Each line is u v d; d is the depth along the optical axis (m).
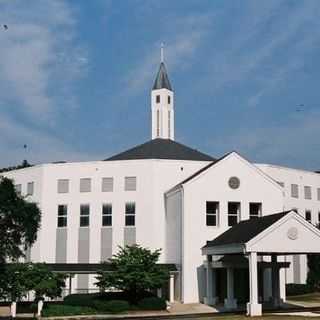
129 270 48.75
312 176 76.69
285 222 43.44
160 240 63.62
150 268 49.50
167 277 50.50
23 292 43.38
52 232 67.31
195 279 55.75
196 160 70.31
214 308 50.09
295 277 70.75
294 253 44.84
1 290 40.44
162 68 79.81
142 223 64.25
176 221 59.38
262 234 42.81
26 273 43.53
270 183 59.81
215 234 57.16
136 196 65.06
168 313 46.59
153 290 52.56
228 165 58.75
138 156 72.19
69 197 67.50
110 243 65.06
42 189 68.25
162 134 78.00
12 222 38.06
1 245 37.75
